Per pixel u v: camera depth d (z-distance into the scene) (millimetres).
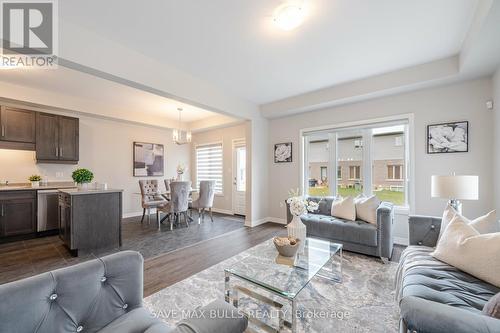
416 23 2186
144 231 4270
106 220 3275
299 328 1649
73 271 1052
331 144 4305
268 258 2057
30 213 3771
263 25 2203
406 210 3420
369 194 3840
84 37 2242
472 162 2957
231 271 1818
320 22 2160
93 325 1074
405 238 3420
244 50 2666
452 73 2812
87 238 3100
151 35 2363
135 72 2664
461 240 1615
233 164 6059
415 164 3340
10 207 3592
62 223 3336
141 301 1281
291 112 4543
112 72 2451
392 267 2641
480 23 1901
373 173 3834
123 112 5051
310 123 4500
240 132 5930
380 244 2811
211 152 6617
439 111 3178
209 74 3324
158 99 4402
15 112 3781
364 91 3467
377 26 2229
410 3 1925
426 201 3258
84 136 4871
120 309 1181
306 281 1658
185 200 4699
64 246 3420
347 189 4105
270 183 5105
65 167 4617
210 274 2502
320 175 4465
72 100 4211
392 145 3674
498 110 2631
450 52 2727
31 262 2832
